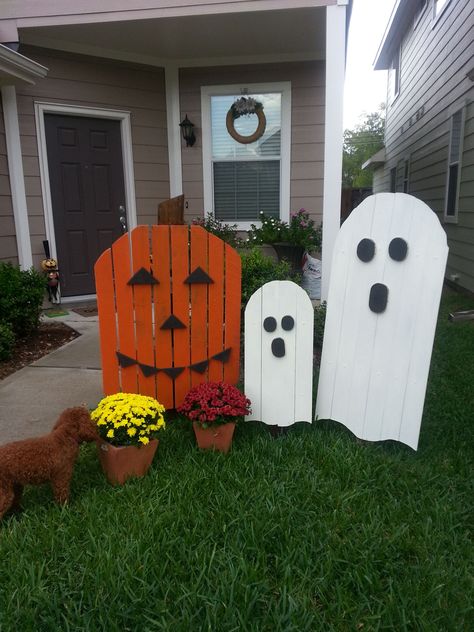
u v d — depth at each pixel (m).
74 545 1.96
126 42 5.88
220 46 6.06
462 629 1.64
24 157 5.81
